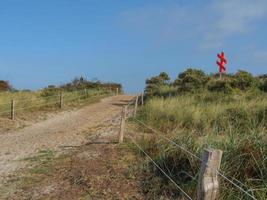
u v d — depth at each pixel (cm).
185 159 929
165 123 1623
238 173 802
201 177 559
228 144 889
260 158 815
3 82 3912
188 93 2575
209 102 2105
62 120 2255
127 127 1614
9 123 2045
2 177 1042
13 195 905
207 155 557
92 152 1222
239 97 2198
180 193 818
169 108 1838
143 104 2614
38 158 1224
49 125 2061
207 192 555
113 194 874
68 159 1170
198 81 2756
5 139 1639
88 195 879
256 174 802
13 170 1105
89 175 992
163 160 958
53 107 2742
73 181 970
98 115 2466
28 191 927
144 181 921
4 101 2539
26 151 1353
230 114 1614
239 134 964
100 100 3534
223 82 2566
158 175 930
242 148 852
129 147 1228
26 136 1709
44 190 926
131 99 3759
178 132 1196
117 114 2386
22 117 2241
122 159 1102
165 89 2936
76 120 2241
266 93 2395
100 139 1410
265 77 3027
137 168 998
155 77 3738
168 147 1005
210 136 1009
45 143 1480
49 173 1049
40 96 3086
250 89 2466
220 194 722
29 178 1018
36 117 2302
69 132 1741
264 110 1560
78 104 3072
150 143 1154
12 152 1348
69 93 3400
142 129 1564
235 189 745
